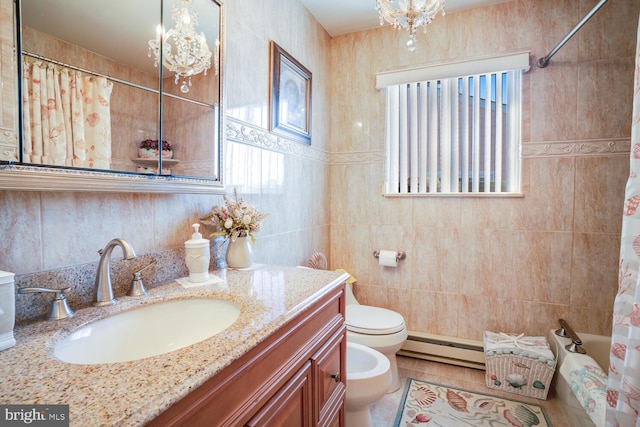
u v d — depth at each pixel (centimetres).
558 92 191
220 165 125
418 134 226
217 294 97
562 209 192
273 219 172
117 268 95
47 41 74
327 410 103
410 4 118
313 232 220
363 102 237
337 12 211
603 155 184
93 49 84
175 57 108
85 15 82
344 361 120
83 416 42
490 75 206
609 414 103
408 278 229
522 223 201
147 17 98
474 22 207
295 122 192
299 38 197
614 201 183
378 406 169
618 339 102
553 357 172
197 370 55
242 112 145
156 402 46
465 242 214
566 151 190
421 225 225
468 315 214
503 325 207
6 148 65
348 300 220
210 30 121
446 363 213
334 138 246
